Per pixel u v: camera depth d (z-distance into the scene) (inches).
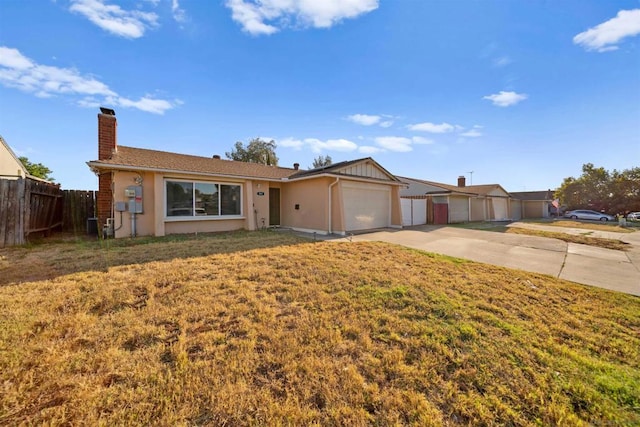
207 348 93.7
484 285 173.2
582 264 248.2
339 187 408.5
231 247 269.1
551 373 88.2
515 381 83.7
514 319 127.4
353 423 65.0
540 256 278.4
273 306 131.8
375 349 97.5
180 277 167.2
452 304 138.9
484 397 76.2
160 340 98.8
